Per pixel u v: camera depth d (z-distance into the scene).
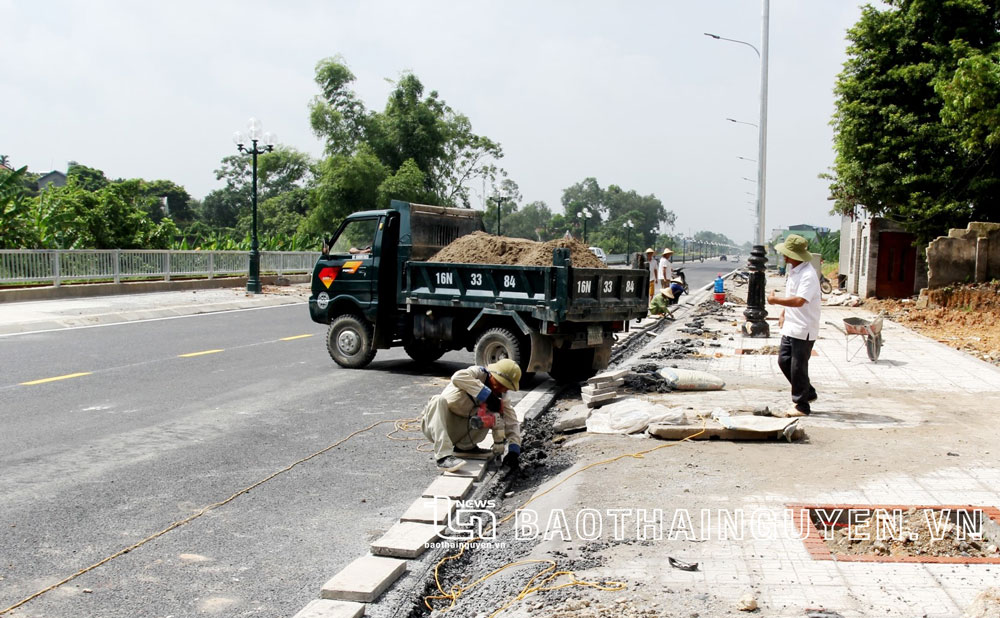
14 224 22.56
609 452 6.88
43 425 8.02
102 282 22.73
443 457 6.53
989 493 5.49
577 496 5.64
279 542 5.18
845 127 24.14
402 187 42.31
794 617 3.71
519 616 3.90
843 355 13.20
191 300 22.28
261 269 31.25
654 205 186.25
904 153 22.80
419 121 46.78
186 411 8.85
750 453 6.67
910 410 8.55
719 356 13.30
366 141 45.84
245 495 6.08
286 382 10.85
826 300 25.81
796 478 5.91
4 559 4.78
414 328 11.66
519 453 6.88
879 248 25.14
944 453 6.60
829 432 7.43
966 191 22.73
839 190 26.95
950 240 21.64
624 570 4.34
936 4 22.92
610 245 129.88
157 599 4.31
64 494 5.96
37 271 20.48
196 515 5.62
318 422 8.52
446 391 6.62
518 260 10.86
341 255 12.36
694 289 38.16
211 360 12.49
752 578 4.18
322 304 12.48
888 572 4.24
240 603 4.29
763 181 17.30
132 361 12.09
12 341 13.87
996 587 4.01
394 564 4.60
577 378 11.70
